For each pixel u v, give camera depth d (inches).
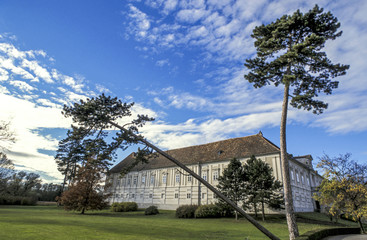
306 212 1498.5
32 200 2188.7
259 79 692.7
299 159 1957.4
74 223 798.5
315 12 650.2
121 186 2330.2
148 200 2011.6
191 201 1702.8
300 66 674.8
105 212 1721.2
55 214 1259.2
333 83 685.9
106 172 1562.5
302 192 1582.2
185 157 1947.6
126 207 1765.5
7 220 757.3
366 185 948.0
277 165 1392.7
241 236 675.4
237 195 1199.6
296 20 661.3
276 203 1144.2
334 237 682.8
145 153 522.3
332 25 644.7
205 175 1712.6
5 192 2118.6
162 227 825.5
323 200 1048.2
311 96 652.7
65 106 510.9
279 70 672.4
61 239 474.9
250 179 1202.0
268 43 675.4
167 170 1971.0
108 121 528.7
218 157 1702.8
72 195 1467.8
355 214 914.7
